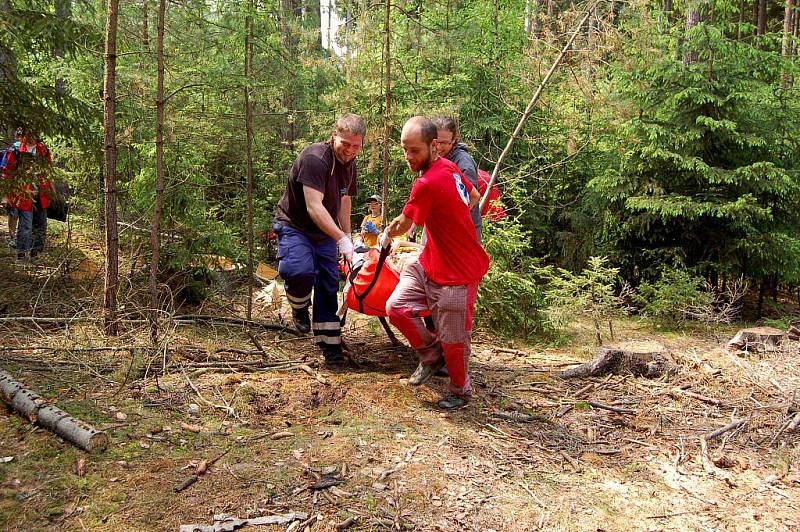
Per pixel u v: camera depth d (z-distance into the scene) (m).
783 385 4.74
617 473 3.42
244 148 7.24
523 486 3.19
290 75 6.52
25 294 5.55
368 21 6.14
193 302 6.39
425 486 3.09
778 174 7.59
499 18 10.09
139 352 4.33
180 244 6.22
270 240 9.91
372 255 4.76
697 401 4.47
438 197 3.74
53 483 2.87
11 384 3.59
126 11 5.49
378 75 6.38
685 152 8.05
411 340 4.23
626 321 7.52
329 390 4.26
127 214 6.23
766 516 3.00
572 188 9.85
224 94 6.22
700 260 8.23
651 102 8.32
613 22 5.72
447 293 3.92
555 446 3.71
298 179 4.49
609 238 8.66
